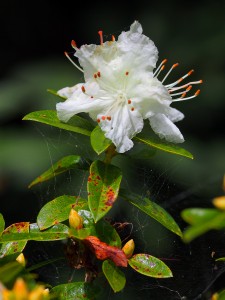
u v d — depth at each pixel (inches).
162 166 21.4
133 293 17.1
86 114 17.1
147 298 17.1
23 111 26.9
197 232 10.1
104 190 13.2
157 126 13.6
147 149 14.3
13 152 24.3
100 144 13.3
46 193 20.5
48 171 14.2
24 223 13.4
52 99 26.3
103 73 13.6
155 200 18.7
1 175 23.9
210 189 23.9
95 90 13.6
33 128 25.1
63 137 21.6
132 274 17.1
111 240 13.2
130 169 19.7
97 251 12.9
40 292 11.2
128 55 13.6
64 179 19.7
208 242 17.4
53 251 18.3
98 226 13.3
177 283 17.1
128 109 13.5
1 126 26.4
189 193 21.9
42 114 13.7
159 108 13.5
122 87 13.6
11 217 23.8
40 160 24.0
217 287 17.1
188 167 24.4
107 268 12.9
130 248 13.2
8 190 24.0
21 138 25.1
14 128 26.0
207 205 22.5
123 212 18.3
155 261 13.2
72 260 13.5
